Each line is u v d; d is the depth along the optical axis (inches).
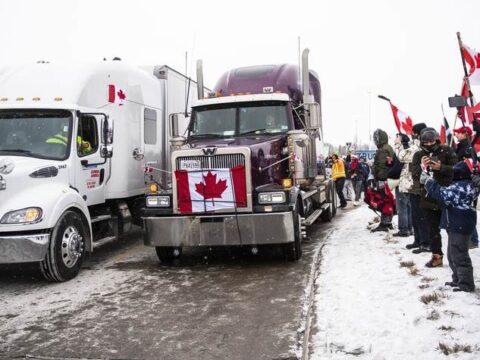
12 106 307.0
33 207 261.6
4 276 299.4
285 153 335.9
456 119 235.6
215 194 294.2
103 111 333.1
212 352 177.0
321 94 475.2
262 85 387.2
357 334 177.0
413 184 295.9
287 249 307.7
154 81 422.9
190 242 295.4
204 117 359.6
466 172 208.8
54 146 301.9
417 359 152.7
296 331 193.2
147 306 232.4
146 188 403.2
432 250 257.6
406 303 203.5
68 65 340.5
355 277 251.8
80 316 220.5
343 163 651.5
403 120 346.9
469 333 168.1
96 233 348.5
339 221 501.0
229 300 237.5
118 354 177.9
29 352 181.6
